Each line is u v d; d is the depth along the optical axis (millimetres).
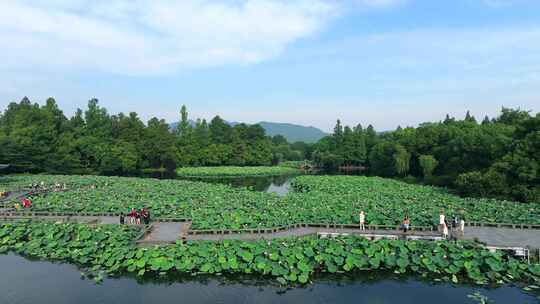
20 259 27328
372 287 23078
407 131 112562
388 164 98625
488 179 51250
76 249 27641
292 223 33719
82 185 61438
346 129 165000
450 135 81812
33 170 85312
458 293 22125
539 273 23203
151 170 113375
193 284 23391
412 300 21375
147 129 116688
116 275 24547
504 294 21891
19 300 21125
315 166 153500
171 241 28172
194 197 49031
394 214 36625
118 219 36719
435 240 29078
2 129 90750
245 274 24500
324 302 21219
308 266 24266
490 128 71688
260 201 44500
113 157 95500
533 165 48312
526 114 71250
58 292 22141
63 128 103375
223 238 29859
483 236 30328
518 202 45875
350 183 72438
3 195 47594
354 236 29062
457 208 41094
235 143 136625
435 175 77312
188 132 135625
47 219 35812
